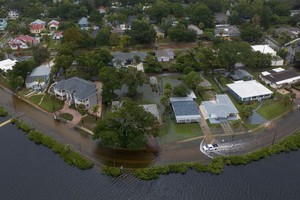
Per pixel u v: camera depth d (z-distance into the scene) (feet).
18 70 368.48
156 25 595.47
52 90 366.02
